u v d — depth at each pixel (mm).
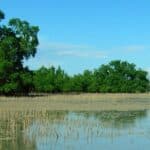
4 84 85250
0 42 86625
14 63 86500
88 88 127375
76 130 34031
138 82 140125
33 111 50625
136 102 77000
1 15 87688
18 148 26328
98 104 69125
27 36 87812
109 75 136750
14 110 52938
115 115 48688
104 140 29453
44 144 27734
